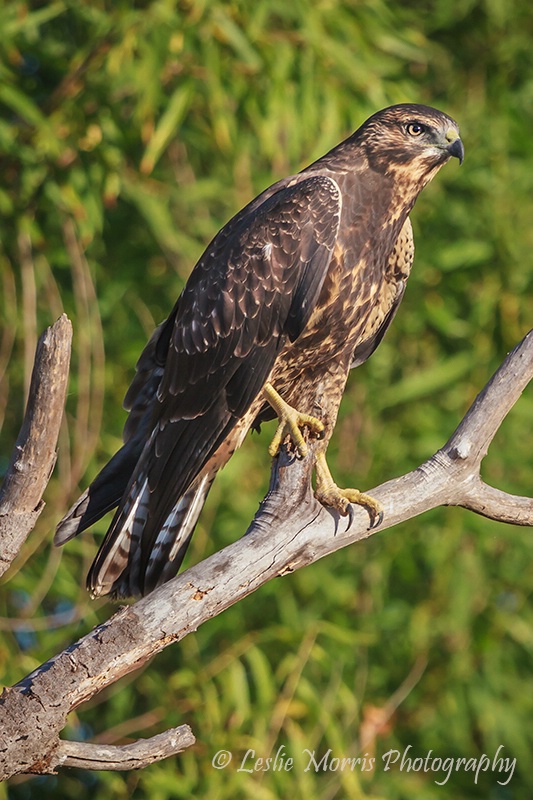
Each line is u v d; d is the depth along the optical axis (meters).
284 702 10.13
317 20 10.88
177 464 7.95
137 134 11.13
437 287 12.09
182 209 11.96
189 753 10.27
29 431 5.72
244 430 8.28
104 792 11.27
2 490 5.86
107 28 10.82
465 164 12.12
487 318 11.73
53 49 11.73
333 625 10.76
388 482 6.76
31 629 10.42
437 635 11.62
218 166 12.15
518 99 12.66
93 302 10.77
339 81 11.18
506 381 6.80
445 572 11.41
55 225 11.34
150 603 5.92
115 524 7.39
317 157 10.92
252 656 10.27
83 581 10.90
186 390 8.19
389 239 8.46
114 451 11.29
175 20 10.65
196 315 8.27
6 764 5.51
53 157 10.84
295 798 10.09
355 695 10.99
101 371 10.59
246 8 10.83
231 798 10.23
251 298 8.16
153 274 12.02
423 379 11.37
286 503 6.37
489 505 6.82
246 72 11.08
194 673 10.70
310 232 8.09
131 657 5.79
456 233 12.18
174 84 11.19
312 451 6.50
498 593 11.71
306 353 8.34
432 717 11.53
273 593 11.22
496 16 12.44
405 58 12.49
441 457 6.80
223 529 11.22
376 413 11.78
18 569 10.41
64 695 5.62
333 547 6.51
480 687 11.49
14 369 11.76
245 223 8.34
